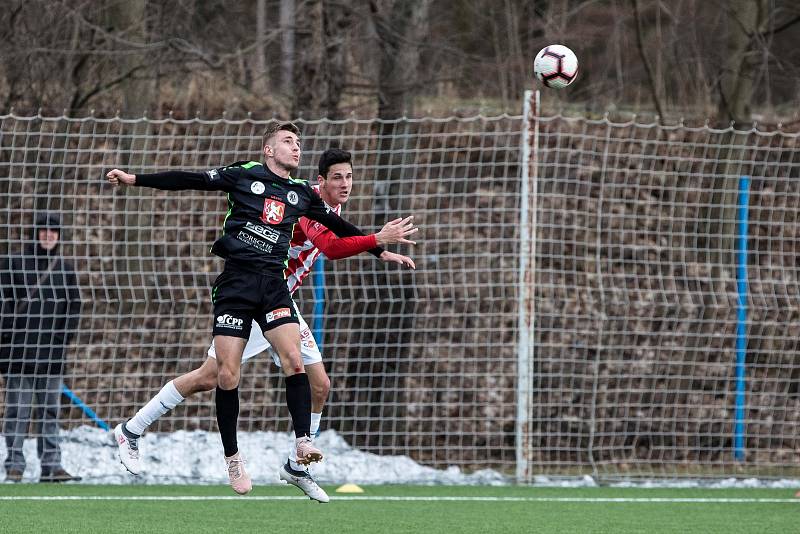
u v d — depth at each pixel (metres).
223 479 35.53
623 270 50.28
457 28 61.72
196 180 23.41
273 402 46.19
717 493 34.28
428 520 27.83
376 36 47.09
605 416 47.75
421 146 51.62
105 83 48.22
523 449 36.03
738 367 40.34
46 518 27.05
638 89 61.56
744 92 49.00
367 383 46.44
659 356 49.47
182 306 47.78
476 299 43.94
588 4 62.72
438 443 45.97
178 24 48.94
